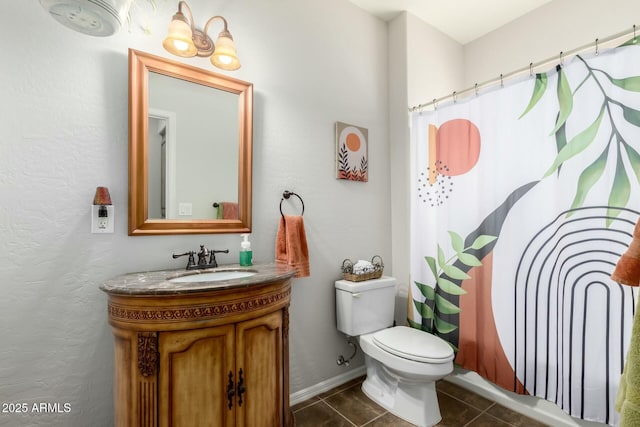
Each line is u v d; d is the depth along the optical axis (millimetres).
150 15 1432
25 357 1160
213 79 1573
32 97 1181
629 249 771
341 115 2125
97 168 1297
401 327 1934
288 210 1858
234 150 1644
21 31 1168
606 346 1379
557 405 1533
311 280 1943
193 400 1067
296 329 1869
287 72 1873
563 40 2170
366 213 2250
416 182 2197
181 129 1489
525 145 1664
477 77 2664
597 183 1412
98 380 1285
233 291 1132
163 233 1420
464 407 1800
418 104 2365
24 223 1162
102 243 1304
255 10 1751
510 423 1648
